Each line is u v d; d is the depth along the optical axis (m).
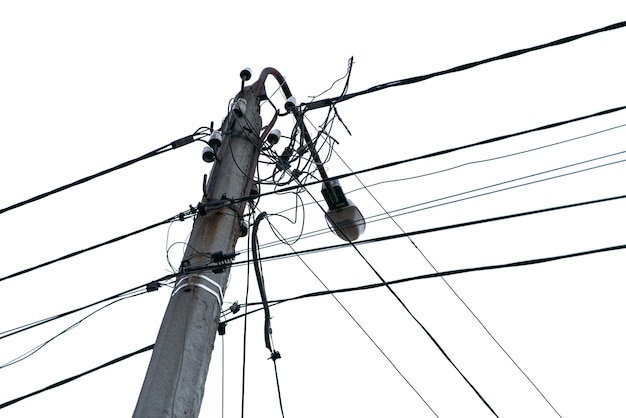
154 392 5.89
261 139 8.42
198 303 6.61
